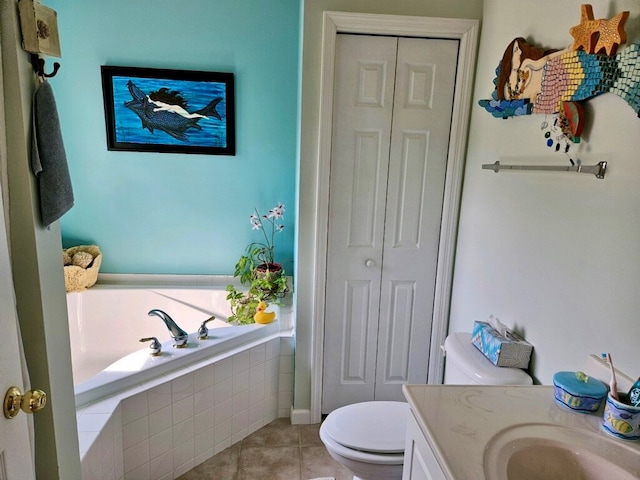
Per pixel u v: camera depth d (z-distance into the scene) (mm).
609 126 1146
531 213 1504
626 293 1097
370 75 2020
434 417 1077
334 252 2193
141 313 2891
